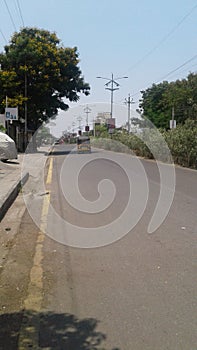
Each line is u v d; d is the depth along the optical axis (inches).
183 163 904.3
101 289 179.8
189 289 177.6
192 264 210.5
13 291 179.6
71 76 1478.8
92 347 132.8
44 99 1451.8
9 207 392.5
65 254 233.8
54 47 1448.1
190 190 478.6
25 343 135.7
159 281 187.6
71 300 168.9
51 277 196.1
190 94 1660.9
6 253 238.2
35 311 159.0
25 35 1444.4
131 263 214.4
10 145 902.4
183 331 141.6
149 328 143.9
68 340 137.3
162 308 159.3
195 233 274.8
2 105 1359.5
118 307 161.2
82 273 200.8
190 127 944.3
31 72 1373.0
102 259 222.7
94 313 156.5
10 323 149.8
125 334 140.3
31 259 225.8
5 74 1347.2
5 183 518.9
